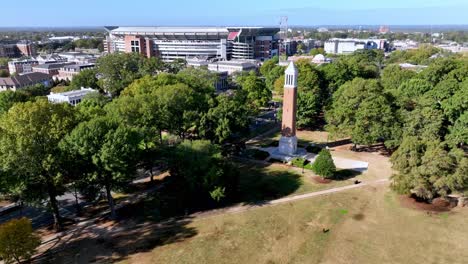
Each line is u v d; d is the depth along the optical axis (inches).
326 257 1754.4
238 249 1820.9
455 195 2288.4
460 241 1859.0
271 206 2274.9
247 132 3346.5
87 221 2148.1
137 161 2224.4
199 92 3895.2
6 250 1563.7
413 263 1700.3
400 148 2330.2
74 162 2005.4
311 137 3774.6
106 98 4387.3
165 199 2410.2
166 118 2992.1
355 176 2741.1
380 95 3157.0
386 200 2326.5
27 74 6309.1
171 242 1891.0
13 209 2309.3
